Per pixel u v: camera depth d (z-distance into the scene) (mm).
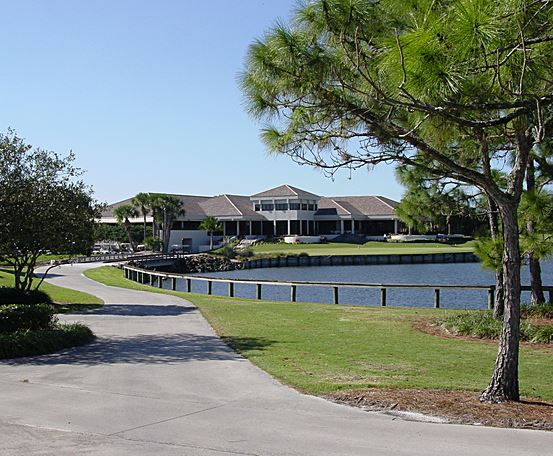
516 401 7820
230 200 86062
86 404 7895
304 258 63688
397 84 6512
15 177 15836
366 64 7281
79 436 6555
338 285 22953
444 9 6445
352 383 9047
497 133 8367
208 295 26062
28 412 7508
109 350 12047
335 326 15727
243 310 19594
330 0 6980
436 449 6066
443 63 6043
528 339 13336
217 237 80875
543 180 13578
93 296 24750
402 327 15523
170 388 8773
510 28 6105
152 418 7242
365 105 7941
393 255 63469
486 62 6246
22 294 19328
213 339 13484
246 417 7270
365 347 12492
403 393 8352
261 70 7559
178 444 6277
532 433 6582
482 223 15961
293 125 8375
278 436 6531
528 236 12695
